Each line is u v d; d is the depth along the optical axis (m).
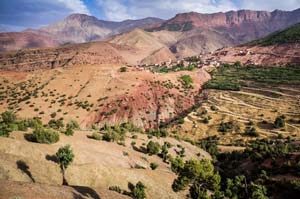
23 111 171.75
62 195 44.44
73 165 60.91
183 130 164.75
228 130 158.62
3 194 38.53
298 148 114.50
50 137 72.81
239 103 195.88
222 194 64.50
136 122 181.25
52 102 184.75
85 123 171.88
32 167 54.91
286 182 79.94
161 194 65.69
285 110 177.50
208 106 194.25
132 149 98.62
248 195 69.75
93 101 189.62
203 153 126.44
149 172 75.38
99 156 77.19
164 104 199.62
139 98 197.12
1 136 67.06
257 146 118.38
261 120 165.88
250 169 100.69
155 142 105.62
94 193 50.28
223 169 112.69
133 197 57.94
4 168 50.00
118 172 65.25
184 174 54.72
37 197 40.78
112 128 128.38
